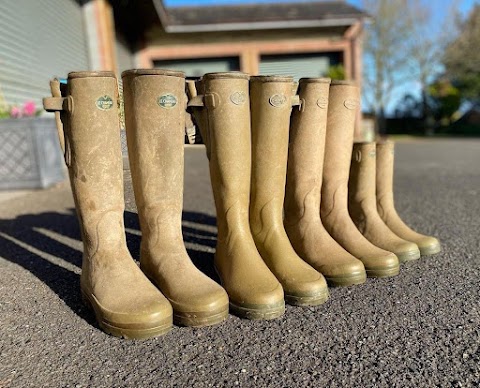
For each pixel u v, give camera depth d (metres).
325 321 0.78
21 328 0.78
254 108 0.90
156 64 5.99
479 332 0.74
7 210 1.86
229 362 0.67
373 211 1.14
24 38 3.00
